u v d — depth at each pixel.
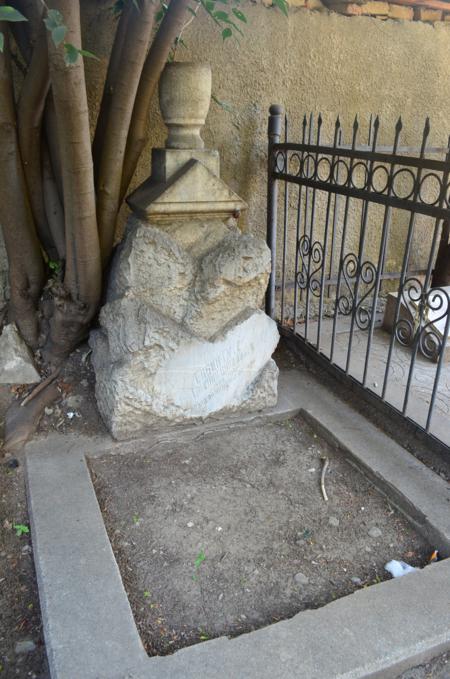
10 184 2.40
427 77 3.78
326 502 2.31
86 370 2.87
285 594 1.87
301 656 1.55
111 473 2.44
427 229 4.22
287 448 2.68
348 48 3.48
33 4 2.29
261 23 3.21
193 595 1.85
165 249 2.41
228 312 2.58
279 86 3.39
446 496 2.23
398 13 3.56
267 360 2.80
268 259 2.51
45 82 2.28
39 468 2.36
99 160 2.57
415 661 1.61
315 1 3.33
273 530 2.15
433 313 3.53
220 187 2.42
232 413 2.79
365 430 2.70
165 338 2.44
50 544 1.94
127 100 2.34
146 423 2.57
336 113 3.62
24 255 2.65
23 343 2.86
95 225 2.42
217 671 1.50
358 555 2.04
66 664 1.52
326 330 3.84
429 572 1.86
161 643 1.68
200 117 2.43
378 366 3.30
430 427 2.61
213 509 2.26
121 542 2.07
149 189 2.51
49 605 1.70
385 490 2.34
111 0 2.79
